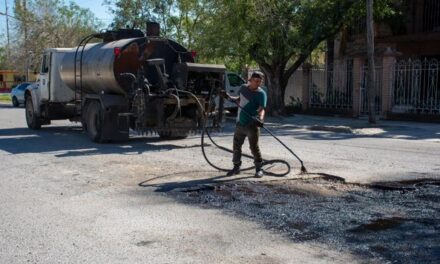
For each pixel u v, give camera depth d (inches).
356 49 1019.3
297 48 821.2
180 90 484.4
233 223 237.9
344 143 530.3
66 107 647.1
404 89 801.6
